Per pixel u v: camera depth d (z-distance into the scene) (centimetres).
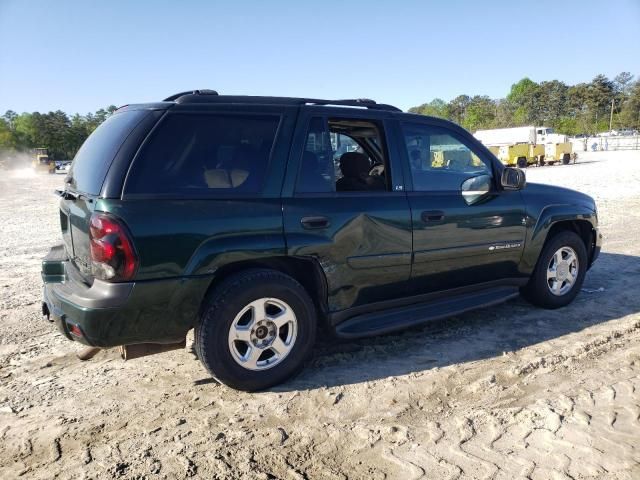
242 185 346
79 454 286
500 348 419
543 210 483
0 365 409
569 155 4062
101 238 301
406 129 424
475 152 464
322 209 366
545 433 295
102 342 310
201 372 388
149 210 310
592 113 11869
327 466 271
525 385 355
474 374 372
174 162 327
